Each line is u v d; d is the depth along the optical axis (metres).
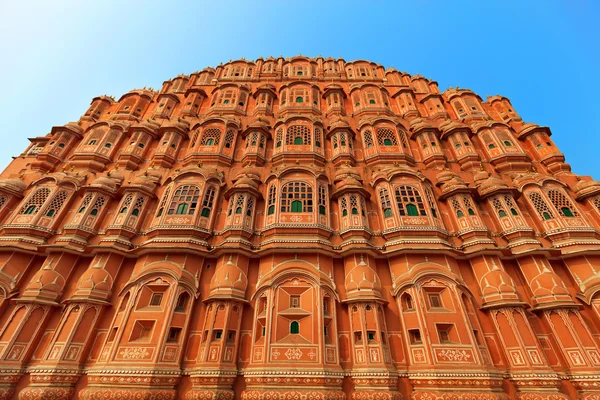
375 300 13.24
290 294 13.78
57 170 20.89
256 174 19.31
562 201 17.27
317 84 30.53
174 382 11.63
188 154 21.03
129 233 16.08
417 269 14.28
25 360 12.37
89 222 16.42
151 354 11.95
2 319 13.36
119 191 17.95
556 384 11.40
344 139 22.06
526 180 18.16
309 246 14.68
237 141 22.80
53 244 15.00
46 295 13.71
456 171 20.73
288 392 11.14
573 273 14.64
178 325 12.92
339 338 12.95
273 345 12.25
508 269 15.16
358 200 17.17
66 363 11.95
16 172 21.66
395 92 29.00
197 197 17.27
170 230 15.62
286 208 16.88
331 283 14.16
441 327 12.96
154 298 13.73
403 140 22.48
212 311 13.01
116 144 22.52
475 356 11.93
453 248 14.84
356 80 31.31
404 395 11.72
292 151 20.88
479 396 11.02
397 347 12.78
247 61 33.28
